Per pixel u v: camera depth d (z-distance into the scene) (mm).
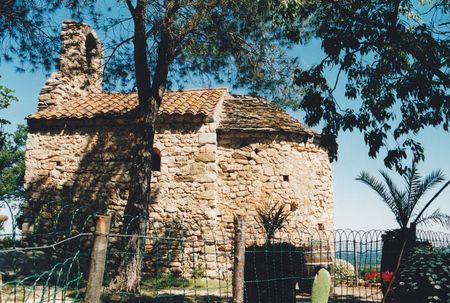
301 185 12727
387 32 8469
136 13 9633
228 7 9578
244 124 12891
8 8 10586
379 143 9062
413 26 8828
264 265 7367
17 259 10055
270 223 9125
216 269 11727
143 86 9797
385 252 7984
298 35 8742
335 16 8906
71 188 13094
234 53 10570
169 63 9906
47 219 12914
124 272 8453
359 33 8406
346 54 8703
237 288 5312
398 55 8906
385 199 7879
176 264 11688
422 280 7066
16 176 26250
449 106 8438
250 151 12648
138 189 9266
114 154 13039
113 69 11000
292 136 12859
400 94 8672
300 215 12445
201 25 9844
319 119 8969
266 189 12391
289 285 7430
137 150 9547
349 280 11406
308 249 9406
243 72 10930
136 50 9781
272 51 10680
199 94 14172
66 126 13531
